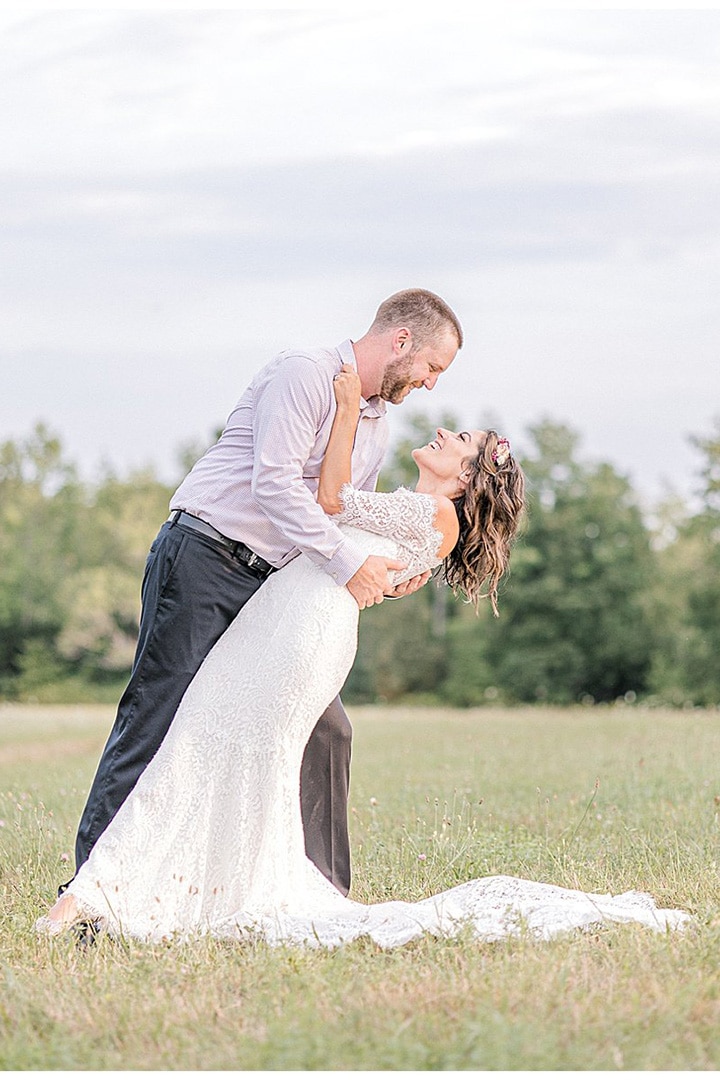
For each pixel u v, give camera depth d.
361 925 5.77
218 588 6.37
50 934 5.75
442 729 20.53
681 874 6.73
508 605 62.16
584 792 10.28
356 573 6.36
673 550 64.69
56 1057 4.10
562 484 64.69
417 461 6.86
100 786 6.31
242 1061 4.02
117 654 63.53
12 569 66.06
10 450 68.88
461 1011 4.34
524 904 5.94
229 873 6.19
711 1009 4.41
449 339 6.57
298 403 6.34
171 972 5.05
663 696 56.78
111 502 70.94
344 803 6.88
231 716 6.28
